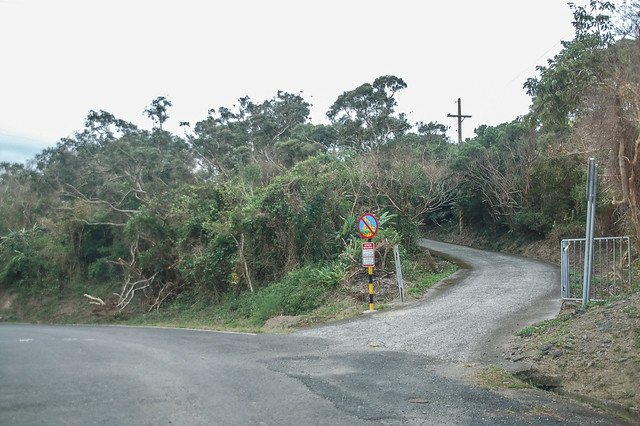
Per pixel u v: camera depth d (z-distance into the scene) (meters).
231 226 23.42
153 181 32.78
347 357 8.80
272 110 50.25
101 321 27.66
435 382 7.16
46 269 35.09
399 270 15.95
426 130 50.19
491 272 20.83
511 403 6.33
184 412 5.54
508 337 10.06
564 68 13.59
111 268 32.72
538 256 27.19
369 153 27.17
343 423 5.34
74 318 30.08
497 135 35.78
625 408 6.50
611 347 8.00
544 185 26.98
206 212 26.30
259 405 5.86
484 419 5.67
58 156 36.94
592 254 10.91
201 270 25.38
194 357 8.78
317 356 8.89
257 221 22.94
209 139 39.12
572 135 18.39
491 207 33.69
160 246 28.66
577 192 24.09
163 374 7.35
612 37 13.22
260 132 41.50
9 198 41.28
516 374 7.72
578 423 5.72
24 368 7.74
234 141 39.28
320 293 18.14
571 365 7.90
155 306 27.83
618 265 14.15
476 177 33.06
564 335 9.02
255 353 9.20
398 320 12.68
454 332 10.84
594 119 12.15
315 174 23.50
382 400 6.22
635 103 11.30
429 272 22.19
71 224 33.69
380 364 8.25
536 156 28.56
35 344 10.74
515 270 21.11
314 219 22.22
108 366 7.92
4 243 36.81
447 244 37.34
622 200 12.65
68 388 6.48
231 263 23.61
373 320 13.09
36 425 5.03
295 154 33.47
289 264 21.94
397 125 41.59
